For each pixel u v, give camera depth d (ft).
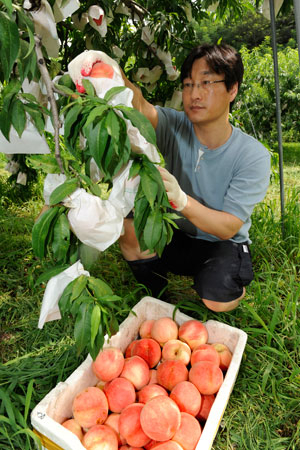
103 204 2.92
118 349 4.50
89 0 6.35
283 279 7.39
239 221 5.16
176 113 5.84
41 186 10.62
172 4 8.01
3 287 7.04
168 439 3.72
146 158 2.87
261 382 5.20
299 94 21.54
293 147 20.43
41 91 3.51
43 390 4.97
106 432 3.84
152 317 5.44
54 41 3.58
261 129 22.58
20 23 2.97
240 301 5.95
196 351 4.75
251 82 22.58
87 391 4.09
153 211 2.96
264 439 4.58
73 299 2.98
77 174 2.88
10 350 5.70
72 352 5.43
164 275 6.48
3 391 4.61
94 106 2.56
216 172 5.42
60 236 2.81
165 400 3.83
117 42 8.88
